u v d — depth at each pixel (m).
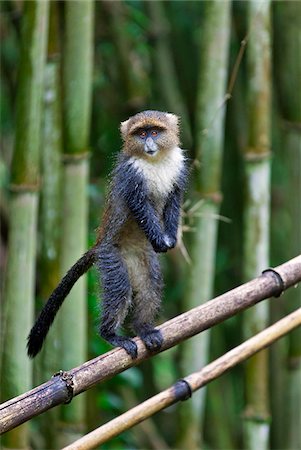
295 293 11.87
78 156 9.80
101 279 8.39
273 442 14.13
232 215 14.86
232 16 13.47
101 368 7.03
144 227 8.19
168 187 8.46
